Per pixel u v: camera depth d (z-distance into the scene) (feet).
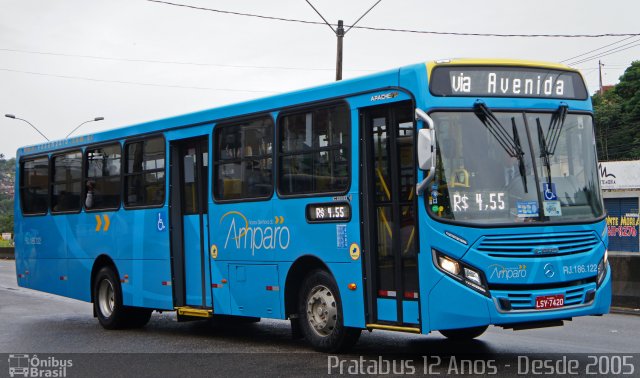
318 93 33.78
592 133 31.24
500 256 28.09
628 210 137.08
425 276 28.63
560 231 28.96
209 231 39.93
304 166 34.40
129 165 46.39
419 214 28.84
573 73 31.35
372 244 31.32
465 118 29.14
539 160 29.48
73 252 50.98
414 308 29.40
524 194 28.91
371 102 31.22
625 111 169.07
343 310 32.30
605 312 29.86
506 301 27.81
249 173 37.52
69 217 51.49
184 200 42.63
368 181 31.53
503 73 29.91
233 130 38.73
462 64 29.55
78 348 38.34
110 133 48.08
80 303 64.03
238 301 37.91
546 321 28.89
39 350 37.81
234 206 38.19
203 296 40.75
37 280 54.90
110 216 47.47
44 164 54.70
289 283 35.12
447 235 28.22
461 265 28.04
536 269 28.27
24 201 56.80
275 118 36.04
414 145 29.32
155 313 56.44
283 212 35.29
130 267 45.65
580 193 30.07
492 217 28.40
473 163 28.84
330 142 33.12
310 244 33.83
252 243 37.04
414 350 34.04
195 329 45.98
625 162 137.90
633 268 53.67
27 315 55.26
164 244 42.96
